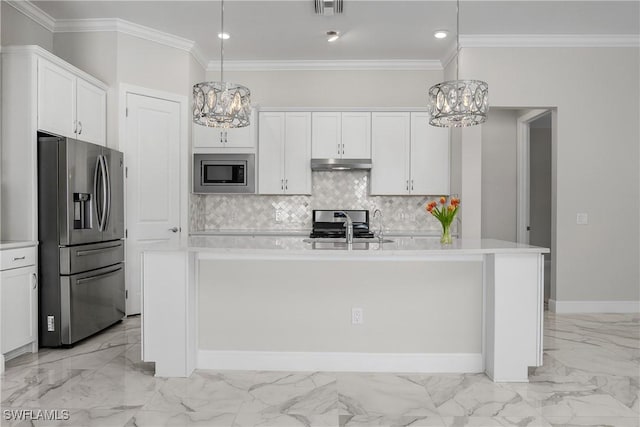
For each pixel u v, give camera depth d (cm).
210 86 307
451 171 538
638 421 243
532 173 839
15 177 352
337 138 543
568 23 457
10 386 287
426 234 524
